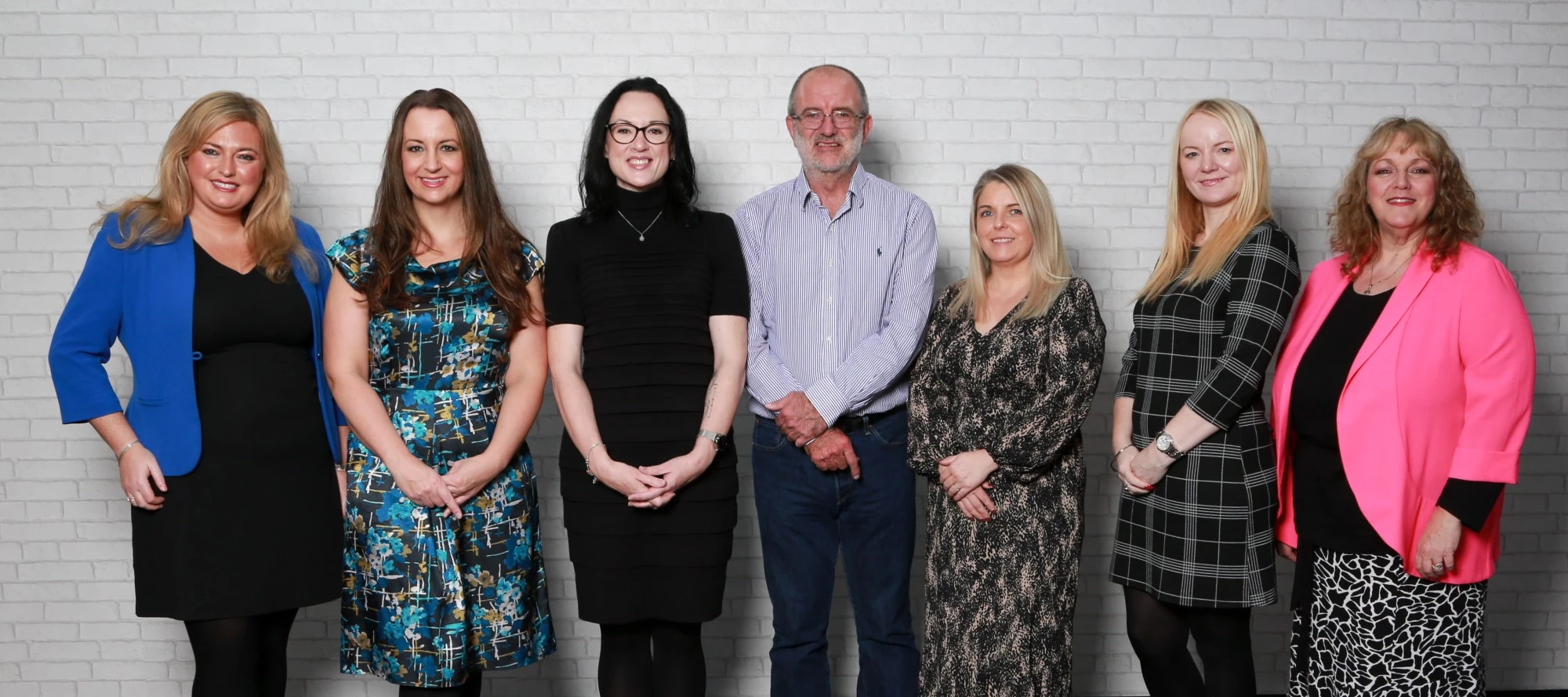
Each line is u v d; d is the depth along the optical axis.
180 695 3.22
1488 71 3.25
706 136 3.15
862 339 2.57
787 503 2.58
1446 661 2.13
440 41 3.10
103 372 2.28
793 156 3.16
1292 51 3.22
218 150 2.26
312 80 3.08
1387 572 2.11
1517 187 3.28
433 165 2.21
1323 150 3.24
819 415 2.48
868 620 2.63
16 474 3.14
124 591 3.19
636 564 2.36
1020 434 2.33
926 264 2.61
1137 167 3.22
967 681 2.38
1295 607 2.30
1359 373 2.14
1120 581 2.39
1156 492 2.29
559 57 3.12
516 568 2.32
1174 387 2.26
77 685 3.20
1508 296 2.08
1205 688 2.40
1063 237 3.23
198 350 2.26
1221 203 2.28
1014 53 3.19
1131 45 3.20
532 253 2.39
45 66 3.05
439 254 2.27
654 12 3.12
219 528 2.25
